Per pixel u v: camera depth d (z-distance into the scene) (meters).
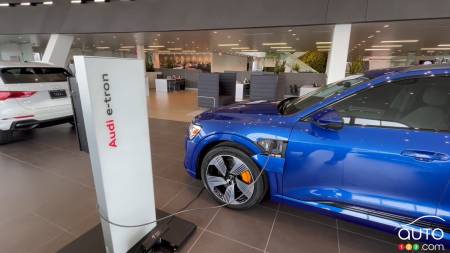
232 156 1.83
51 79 3.44
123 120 1.17
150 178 1.42
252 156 1.72
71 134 3.98
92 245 1.48
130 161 1.25
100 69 1.02
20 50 14.72
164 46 13.92
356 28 6.86
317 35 8.34
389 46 11.02
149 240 1.41
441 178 1.21
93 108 1.02
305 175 1.55
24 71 3.21
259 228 1.72
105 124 1.08
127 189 1.27
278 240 1.61
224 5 7.35
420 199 1.28
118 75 1.10
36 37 11.15
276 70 16.47
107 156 1.12
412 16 5.54
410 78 1.39
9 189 2.19
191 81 14.05
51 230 1.66
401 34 7.65
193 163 2.05
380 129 1.36
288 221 1.80
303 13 6.54
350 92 1.50
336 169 1.44
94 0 8.81
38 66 3.38
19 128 3.07
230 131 1.79
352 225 1.77
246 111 1.97
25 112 3.06
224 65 21.28
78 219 1.78
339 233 1.69
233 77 7.28
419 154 1.23
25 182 2.33
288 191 1.65
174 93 11.73
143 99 1.26
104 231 1.24
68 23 9.42
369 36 8.17
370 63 18.86
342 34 6.48
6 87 2.94
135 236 1.38
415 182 1.27
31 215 1.82
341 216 1.50
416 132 1.29
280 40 10.10
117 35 9.56
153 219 1.50
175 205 1.99
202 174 2.01
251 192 1.80
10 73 3.05
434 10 5.34
